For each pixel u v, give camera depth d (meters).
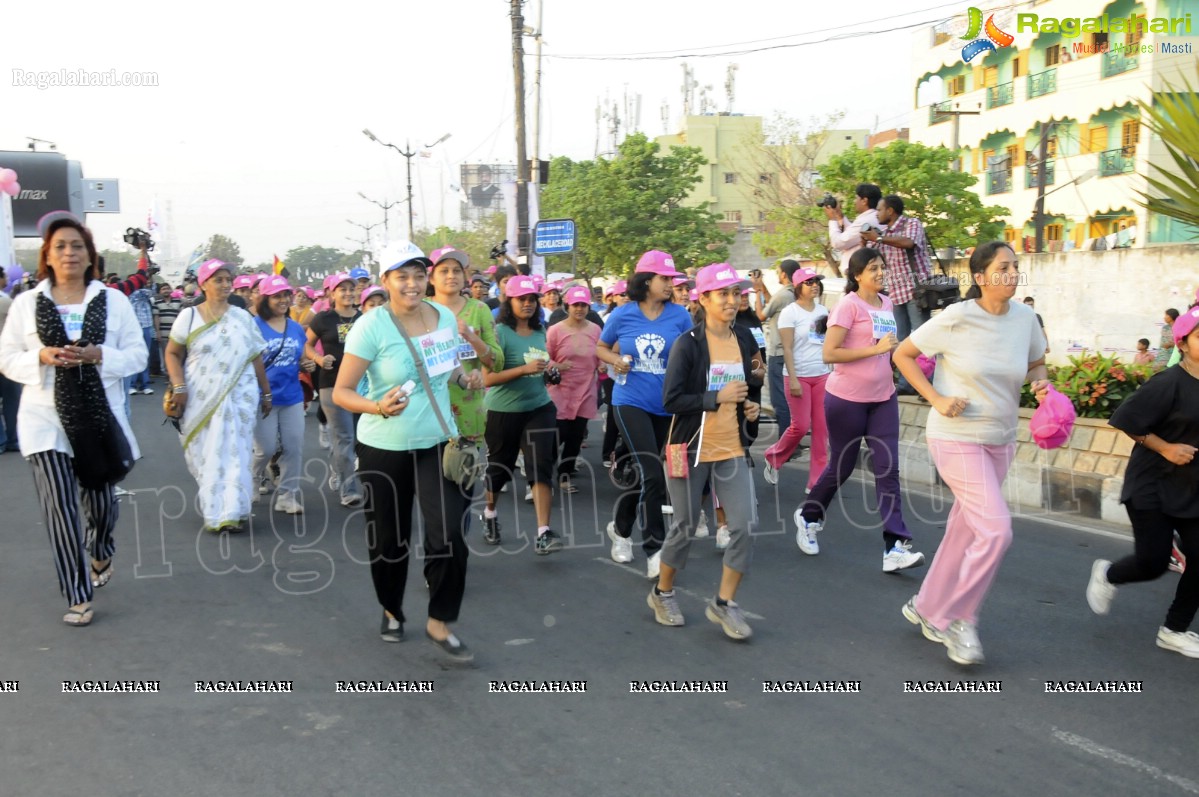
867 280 6.78
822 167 29.38
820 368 8.63
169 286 22.36
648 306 7.01
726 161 56.00
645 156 37.09
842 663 5.20
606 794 3.82
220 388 7.86
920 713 4.56
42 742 4.24
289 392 8.70
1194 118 7.16
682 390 5.41
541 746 4.24
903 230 10.42
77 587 5.74
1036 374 5.31
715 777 3.95
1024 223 32.19
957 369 5.11
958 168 32.62
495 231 58.44
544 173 22.50
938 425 5.25
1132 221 27.91
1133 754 4.14
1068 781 3.91
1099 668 5.09
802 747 4.22
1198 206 7.26
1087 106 28.94
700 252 37.31
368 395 5.18
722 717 4.53
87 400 5.66
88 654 5.30
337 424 9.10
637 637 5.62
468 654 5.18
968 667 5.11
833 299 22.27
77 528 5.75
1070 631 5.62
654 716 4.54
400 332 5.07
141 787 3.85
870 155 28.11
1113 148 28.64
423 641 5.54
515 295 7.36
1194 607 5.25
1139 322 19.97
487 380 7.23
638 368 6.93
